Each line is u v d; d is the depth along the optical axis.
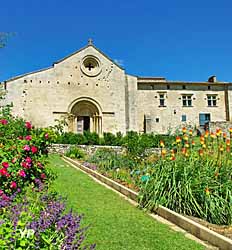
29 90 45.47
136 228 7.57
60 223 4.89
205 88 56.03
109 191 11.85
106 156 20.59
